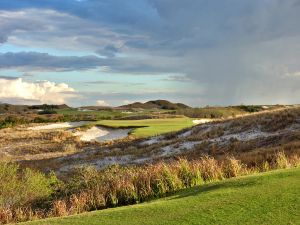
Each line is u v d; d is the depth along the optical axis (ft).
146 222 29.86
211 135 113.91
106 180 53.11
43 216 43.91
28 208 49.65
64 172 100.68
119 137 170.60
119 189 47.60
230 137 107.45
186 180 49.19
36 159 127.13
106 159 111.45
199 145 107.04
